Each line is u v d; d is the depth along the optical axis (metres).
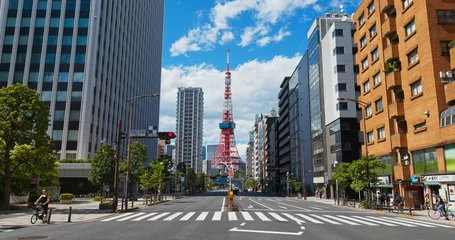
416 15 31.39
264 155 158.50
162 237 12.50
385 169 37.34
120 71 75.88
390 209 28.41
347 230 15.32
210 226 16.23
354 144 57.50
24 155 27.44
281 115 118.88
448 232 14.96
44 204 18.56
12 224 17.81
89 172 55.97
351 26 61.03
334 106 61.25
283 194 83.81
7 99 28.09
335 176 39.94
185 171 90.19
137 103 88.31
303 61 84.88
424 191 30.81
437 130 27.97
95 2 63.50
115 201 26.16
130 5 83.88
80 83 60.09
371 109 41.81
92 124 61.06
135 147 51.66
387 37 37.59
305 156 81.94
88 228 15.63
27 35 61.72
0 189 31.45
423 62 30.20
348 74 59.66
